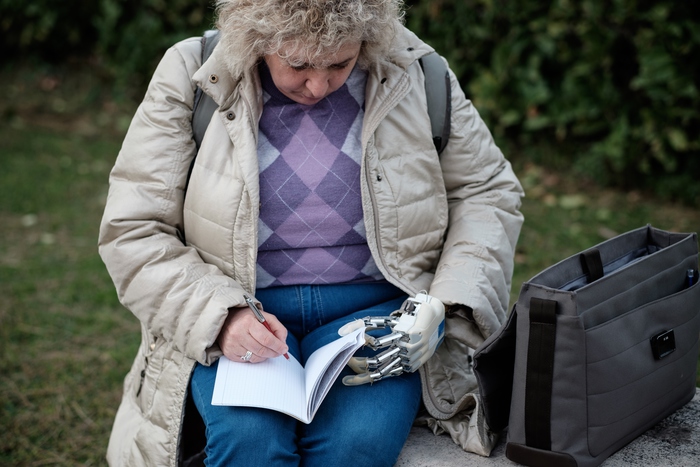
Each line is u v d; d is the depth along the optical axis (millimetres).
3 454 2629
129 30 6008
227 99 1761
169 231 1853
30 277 3910
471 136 1956
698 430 1831
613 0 4047
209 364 1738
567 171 4707
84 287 3824
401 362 1740
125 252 1780
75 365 3182
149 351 1883
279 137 1814
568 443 1622
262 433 1637
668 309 1708
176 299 1733
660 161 4355
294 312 1893
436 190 1920
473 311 1801
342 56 1629
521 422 1660
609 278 1606
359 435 1679
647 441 1793
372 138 1810
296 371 1750
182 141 1815
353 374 1816
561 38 4348
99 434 2764
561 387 1590
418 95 1869
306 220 1820
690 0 3889
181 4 5734
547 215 4262
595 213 4238
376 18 1641
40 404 2920
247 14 1616
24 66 6688
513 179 2031
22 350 3277
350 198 1828
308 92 1714
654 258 1717
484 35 4582
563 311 1558
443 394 1875
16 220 4543
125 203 1804
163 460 1780
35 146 5633
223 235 1781
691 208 4195
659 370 1709
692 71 3949
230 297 1713
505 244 1940
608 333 1576
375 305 1938
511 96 4688
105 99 6371
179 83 1801
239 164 1741
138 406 1913
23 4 6359
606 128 4492
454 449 1816
